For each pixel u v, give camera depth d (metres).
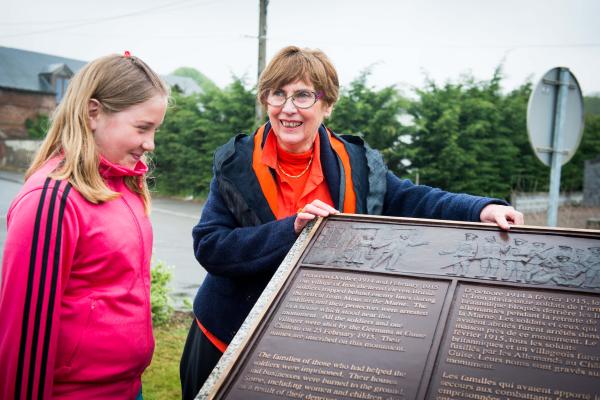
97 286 1.75
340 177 2.29
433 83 12.52
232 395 1.55
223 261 2.11
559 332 1.50
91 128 1.80
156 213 13.58
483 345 1.51
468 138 12.20
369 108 12.48
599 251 1.69
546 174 13.89
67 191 1.68
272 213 2.22
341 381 1.52
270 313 1.75
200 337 2.29
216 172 2.26
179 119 17.00
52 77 33.88
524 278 1.66
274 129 2.21
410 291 1.73
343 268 1.86
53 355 1.63
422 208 2.35
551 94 4.30
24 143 29.14
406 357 1.54
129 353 1.81
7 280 1.60
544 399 1.36
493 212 2.03
